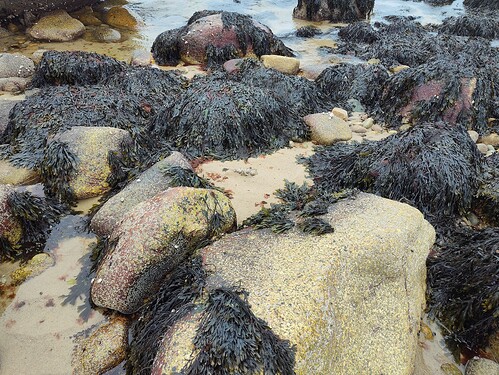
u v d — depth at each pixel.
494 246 1.30
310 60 3.23
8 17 3.53
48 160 1.65
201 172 1.77
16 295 1.23
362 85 2.56
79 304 1.21
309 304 0.97
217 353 0.88
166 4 4.46
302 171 1.81
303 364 0.90
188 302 1.04
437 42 3.30
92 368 1.04
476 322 1.16
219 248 1.20
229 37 3.06
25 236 1.43
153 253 1.19
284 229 1.24
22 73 2.75
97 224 1.44
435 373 1.08
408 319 1.13
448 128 1.76
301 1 4.23
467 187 1.57
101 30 3.56
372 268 1.13
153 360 0.95
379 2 5.04
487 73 2.34
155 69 2.66
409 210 1.32
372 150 1.72
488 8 4.79
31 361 1.06
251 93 2.06
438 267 1.33
